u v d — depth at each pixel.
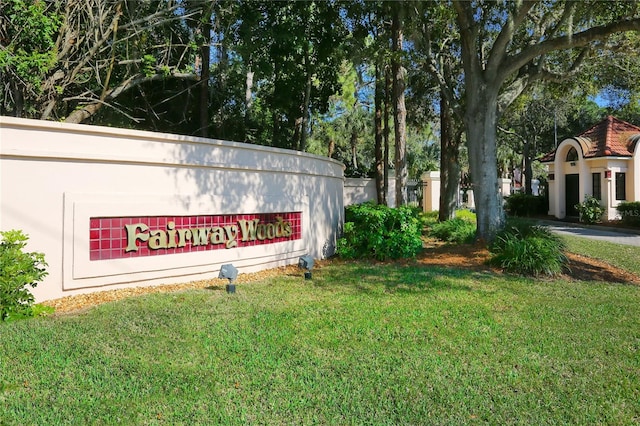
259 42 15.59
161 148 7.20
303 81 17.91
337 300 6.56
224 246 8.24
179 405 3.38
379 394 3.65
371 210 10.85
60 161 6.14
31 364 3.95
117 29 11.84
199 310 5.80
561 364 4.37
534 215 27.25
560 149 25.11
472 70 11.60
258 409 3.37
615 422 3.34
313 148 32.69
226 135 19.09
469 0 11.31
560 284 8.17
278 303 6.32
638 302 6.92
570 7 10.25
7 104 10.52
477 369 4.18
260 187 8.95
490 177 11.70
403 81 15.91
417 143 41.59
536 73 12.20
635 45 11.52
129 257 6.88
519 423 3.29
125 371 3.91
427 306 6.31
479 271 9.07
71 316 5.40
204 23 13.27
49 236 6.04
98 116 14.97
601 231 19.59
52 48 10.08
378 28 15.80
